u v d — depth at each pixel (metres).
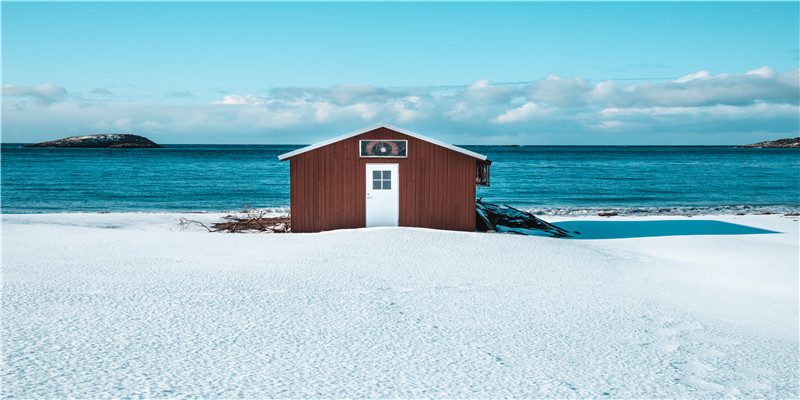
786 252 14.62
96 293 7.95
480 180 20.34
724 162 98.50
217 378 4.57
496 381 4.77
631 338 6.54
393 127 17.98
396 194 18.11
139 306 7.26
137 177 58.75
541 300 8.62
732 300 9.10
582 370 5.20
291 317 6.97
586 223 23.39
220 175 63.41
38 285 8.33
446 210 18.25
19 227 16.22
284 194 43.88
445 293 8.91
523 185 52.41
